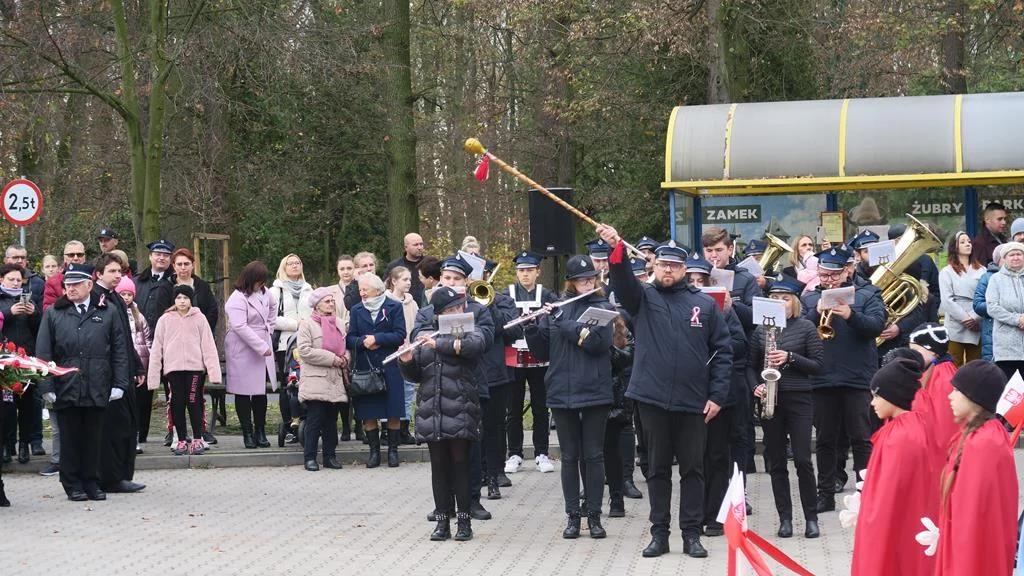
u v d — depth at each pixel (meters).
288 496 11.70
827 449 10.38
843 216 18.20
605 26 23.95
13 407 13.27
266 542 9.56
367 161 28.20
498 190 33.84
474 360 9.53
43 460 13.59
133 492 12.02
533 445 13.52
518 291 11.74
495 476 11.38
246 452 13.78
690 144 18.12
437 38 29.12
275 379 14.20
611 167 29.72
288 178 26.77
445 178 32.88
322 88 25.45
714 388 8.75
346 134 27.41
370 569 8.57
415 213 24.91
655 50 23.86
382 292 13.02
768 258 13.52
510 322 10.59
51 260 14.77
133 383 12.01
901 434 6.20
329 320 13.29
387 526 10.19
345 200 29.05
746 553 5.99
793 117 18.06
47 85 20.23
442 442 9.53
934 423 6.37
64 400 11.38
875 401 6.39
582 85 25.61
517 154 30.92
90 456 11.60
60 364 11.45
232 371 14.04
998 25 23.70
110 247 14.66
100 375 11.51
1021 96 17.75
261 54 22.55
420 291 14.95
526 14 23.84
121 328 11.80
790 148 17.81
